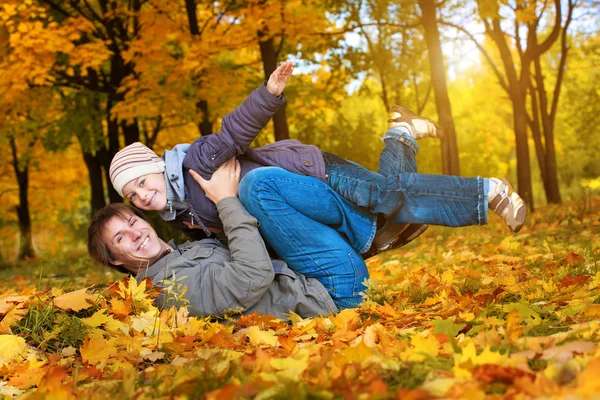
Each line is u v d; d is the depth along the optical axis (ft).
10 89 41.75
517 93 47.93
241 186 11.66
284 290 11.67
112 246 11.66
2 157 75.00
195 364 7.36
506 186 11.81
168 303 11.28
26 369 8.55
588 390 4.90
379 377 6.31
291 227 11.65
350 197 12.03
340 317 10.04
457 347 6.94
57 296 10.56
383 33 54.75
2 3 38.68
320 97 55.77
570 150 102.68
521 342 7.30
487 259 16.94
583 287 10.39
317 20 43.42
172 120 56.03
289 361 6.77
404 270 17.02
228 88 45.88
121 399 6.46
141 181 11.51
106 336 10.00
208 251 11.84
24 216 75.87
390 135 12.62
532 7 40.88
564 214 31.55
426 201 11.87
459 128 90.43
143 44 42.01
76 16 48.93
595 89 80.02
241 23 42.91
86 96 49.96
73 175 80.07
